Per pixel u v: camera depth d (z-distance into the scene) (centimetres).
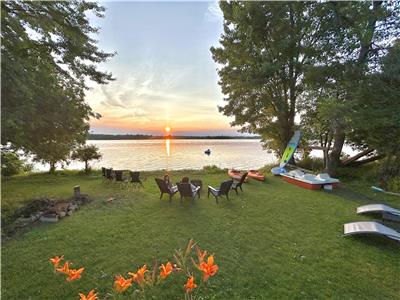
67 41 808
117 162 2206
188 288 173
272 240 452
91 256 389
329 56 1110
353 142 1186
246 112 1416
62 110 700
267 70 1181
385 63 948
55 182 1037
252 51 1306
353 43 1026
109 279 326
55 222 544
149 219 561
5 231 484
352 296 295
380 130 958
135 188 892
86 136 944
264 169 1386
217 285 311
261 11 1212
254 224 533
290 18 1259
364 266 365
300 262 373
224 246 426
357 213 609
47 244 430
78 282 319
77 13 763
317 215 598
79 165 1922
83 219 562
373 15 965
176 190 764
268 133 1408
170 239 453
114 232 484
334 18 1088
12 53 547
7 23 497
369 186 917
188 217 576
